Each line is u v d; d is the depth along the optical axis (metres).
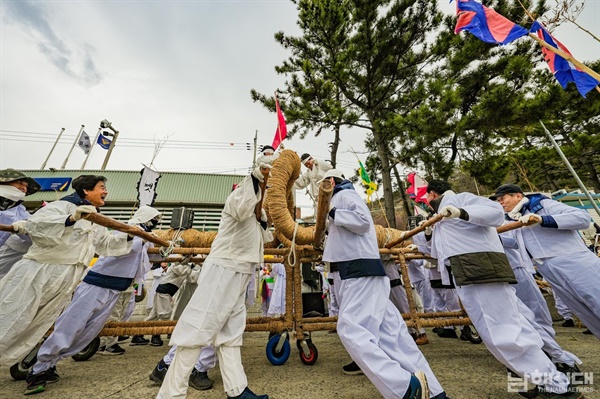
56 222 2.24
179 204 12.65
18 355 2.18
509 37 2.78
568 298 2.50
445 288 4.88
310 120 11.93
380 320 2.04
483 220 2.13
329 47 11.69
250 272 2.32
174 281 4.65
